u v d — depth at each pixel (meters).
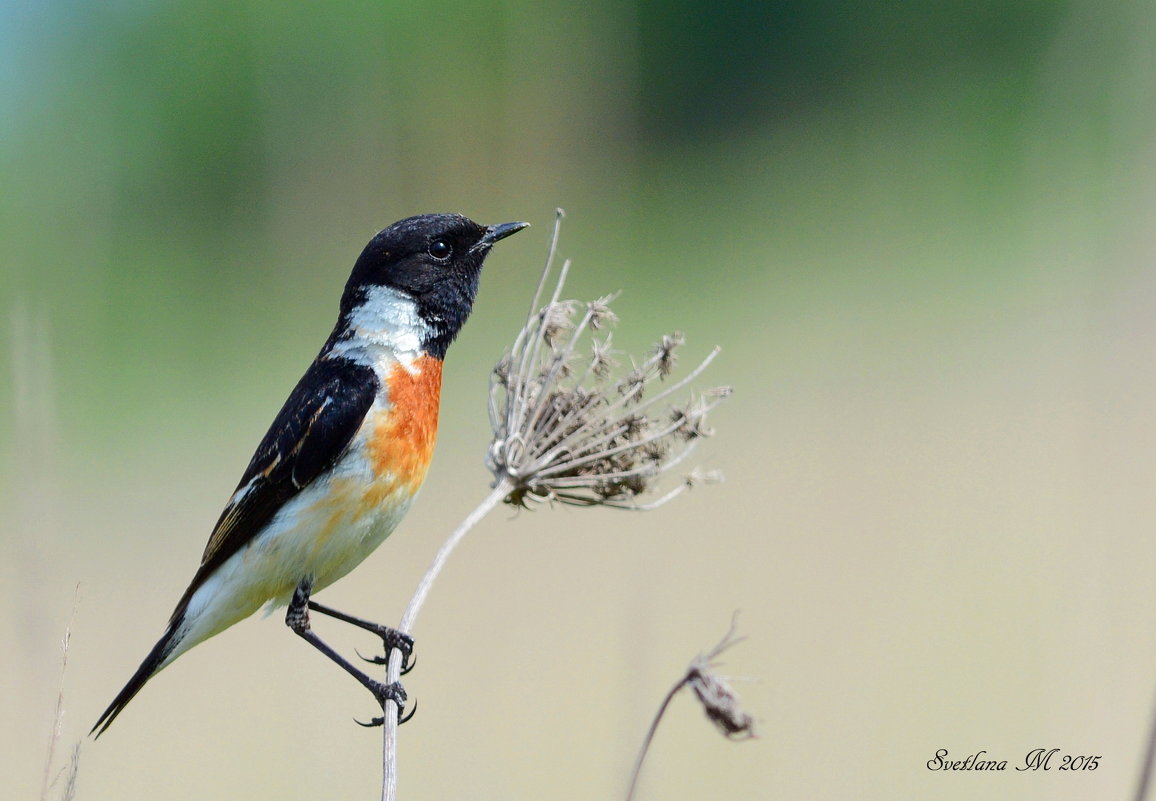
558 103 27.25
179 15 24.39
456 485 14.59
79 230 23.97
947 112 26.47
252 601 5.61
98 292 22.83
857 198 24.59
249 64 24.62
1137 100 17.81
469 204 26.28
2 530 10.16
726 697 3.34
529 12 26.39
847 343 18.02
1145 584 8.04
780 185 26.62
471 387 17.67
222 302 23.34
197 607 5.60
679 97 29.06
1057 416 13.45
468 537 12.88
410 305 5.75
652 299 22.08
